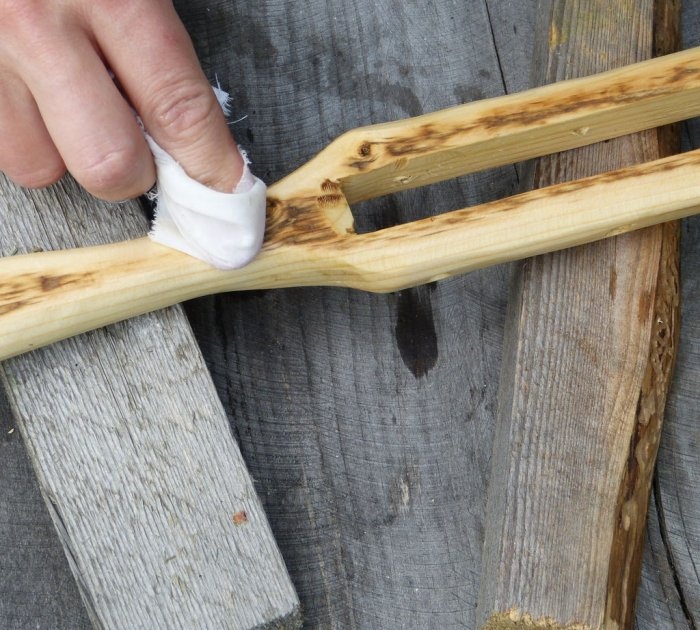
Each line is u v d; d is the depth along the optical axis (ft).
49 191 1.58
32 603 1.69
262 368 1.71
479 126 1.59
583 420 1.62
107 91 1.50
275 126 1.74
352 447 1.73
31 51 1.49
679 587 1.71
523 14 1.77
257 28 1.75
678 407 1.72
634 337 1.63
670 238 1.65
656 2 1.69
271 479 1.70
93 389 1.57
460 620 1.72
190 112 1.51
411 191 1.74
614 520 1.61
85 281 1.53
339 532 1.72
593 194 1.57
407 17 1.76
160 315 1.58
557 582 1.60
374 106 1.75
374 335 1.73
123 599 1.56
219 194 1.51
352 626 1.71
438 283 1.73
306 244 1.56
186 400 1.58
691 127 1.75
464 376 1.73
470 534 1.73
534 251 1.58
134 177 1.51
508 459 1.62
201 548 1.57
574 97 1.59
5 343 1.52
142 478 1.57
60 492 1.55
